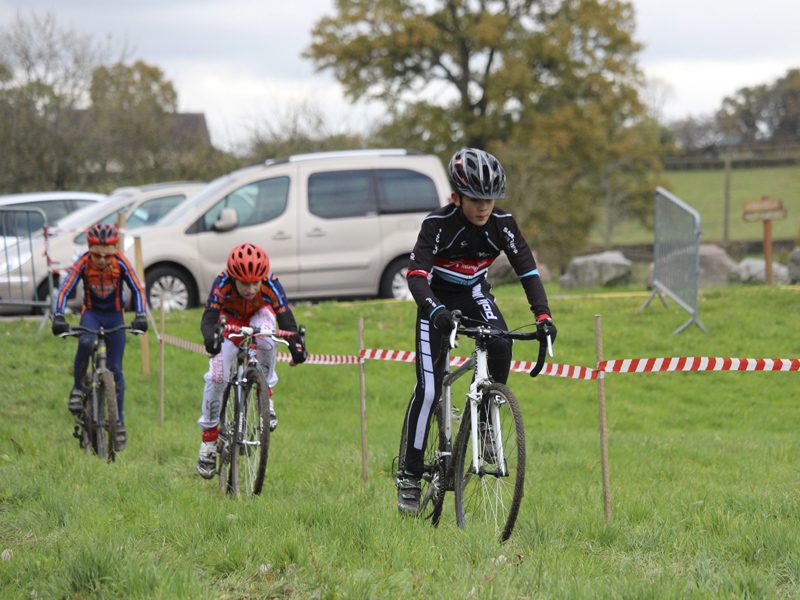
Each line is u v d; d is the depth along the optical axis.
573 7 74.69
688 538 10.00
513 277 37.72
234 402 12.52
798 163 164.12
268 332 12.05
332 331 26.97
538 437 18.48
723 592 7.91
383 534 9.73
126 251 26.64
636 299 30.41
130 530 10.12
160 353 19.81
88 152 67.31
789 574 8.75
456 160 9.59
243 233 29.34
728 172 95.62
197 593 7.95
